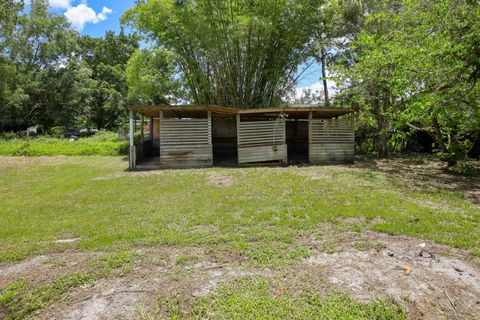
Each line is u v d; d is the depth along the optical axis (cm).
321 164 891
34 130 2019
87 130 2495
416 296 202
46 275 239
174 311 189
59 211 428
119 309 192
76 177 720
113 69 2428
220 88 1198
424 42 575
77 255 278
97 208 439
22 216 404
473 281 222
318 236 313
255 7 1034
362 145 1176
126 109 2231
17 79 1900
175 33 1062
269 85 1205
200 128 877
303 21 1062
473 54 469
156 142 1247
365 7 1042
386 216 374
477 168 736
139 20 1086
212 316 184
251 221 364
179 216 392
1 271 248
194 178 673
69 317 185
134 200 484
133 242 304
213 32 1026
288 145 1254
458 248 281
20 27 1956
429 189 526
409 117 615
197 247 291
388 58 659
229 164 939
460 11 546
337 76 798
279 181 612
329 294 205
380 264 249
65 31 2109
